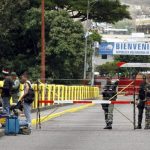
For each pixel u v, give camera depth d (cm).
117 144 2938
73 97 8062
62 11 9538
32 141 3078
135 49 15125
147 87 3766
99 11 11881
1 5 8594
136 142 3031
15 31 9806
